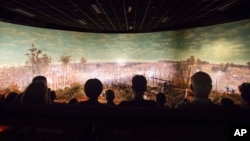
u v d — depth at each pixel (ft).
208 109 2.21
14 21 18.43
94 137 2.21
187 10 15.83
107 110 2.26
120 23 21.26
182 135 2.16
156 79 23.20
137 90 6.68
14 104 2.36
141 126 2.21
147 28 23.85
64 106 2.33
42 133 2.22
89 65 24.52
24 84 19.35
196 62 19.61
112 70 24.68
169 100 21.86
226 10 15.81
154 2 13.67
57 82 22.25
